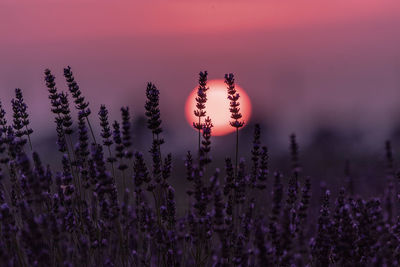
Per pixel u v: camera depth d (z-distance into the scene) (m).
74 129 5.86
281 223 4.71
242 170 5.44
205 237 5.20
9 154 5.29
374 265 4.58
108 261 5.02
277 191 4.84
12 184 5.26
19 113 6.10
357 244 4.93
